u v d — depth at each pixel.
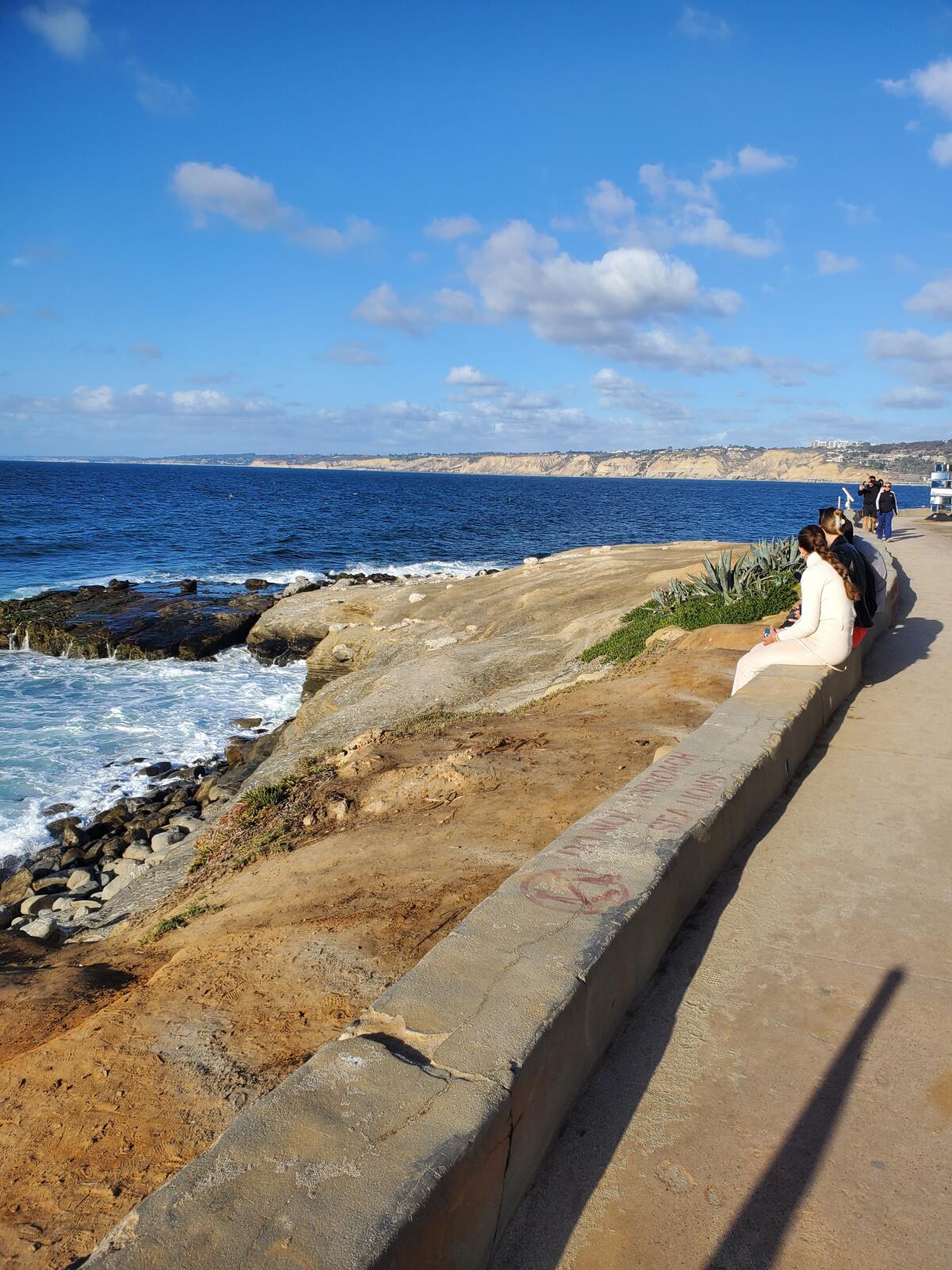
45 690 20.80
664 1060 2.96
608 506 103.75
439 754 8.51
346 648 19.97
